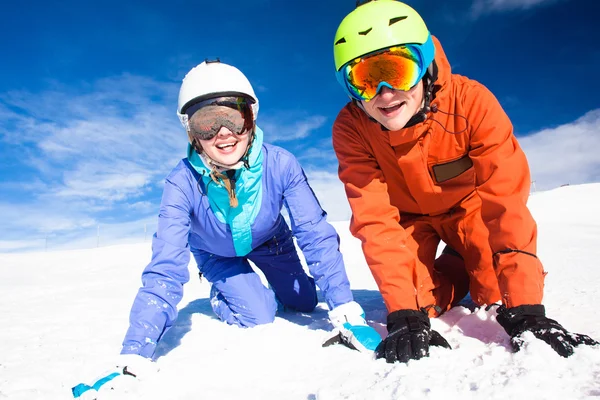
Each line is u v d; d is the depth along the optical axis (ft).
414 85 5.94
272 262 10.16
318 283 7.62
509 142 6.35
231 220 8.35
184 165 7.91
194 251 10.12
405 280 6.53
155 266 6.69
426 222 8.53
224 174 7.67
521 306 5.62
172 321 6.63
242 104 7.14
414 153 6.95
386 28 5.79
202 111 6.87
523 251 5.90
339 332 6.75
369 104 6.21
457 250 8.70
